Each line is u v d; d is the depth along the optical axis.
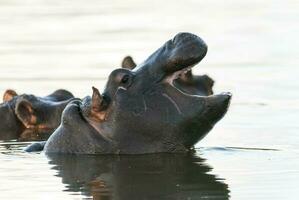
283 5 42.41
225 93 17.89
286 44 33.59
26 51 34.12
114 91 18.42
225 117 22.70
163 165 17.75
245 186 15.86
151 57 18.42
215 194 15.45
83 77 29.03
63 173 17.30
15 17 41.69
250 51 32.69
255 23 38.25
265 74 28.77
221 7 42.59
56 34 37.34
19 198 15.44
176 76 18.22
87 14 41.91
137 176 16.94
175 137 18.31
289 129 21.06
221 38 35.41
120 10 42.78
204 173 16.97
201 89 18.45
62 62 31.72
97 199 15.40
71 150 18.95
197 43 17.66
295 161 17.72
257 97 25.42
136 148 18.53
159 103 18.17
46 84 28.08
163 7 43.22
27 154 19.28
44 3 45.72
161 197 15.46
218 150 19.03
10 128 22.52
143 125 18.30
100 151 18.69
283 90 26.23
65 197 15.49
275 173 16.72
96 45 34.69
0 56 33.25
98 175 17.12
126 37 35.91
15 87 27.80
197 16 40.44
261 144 19.53
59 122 22.48
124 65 19.62
